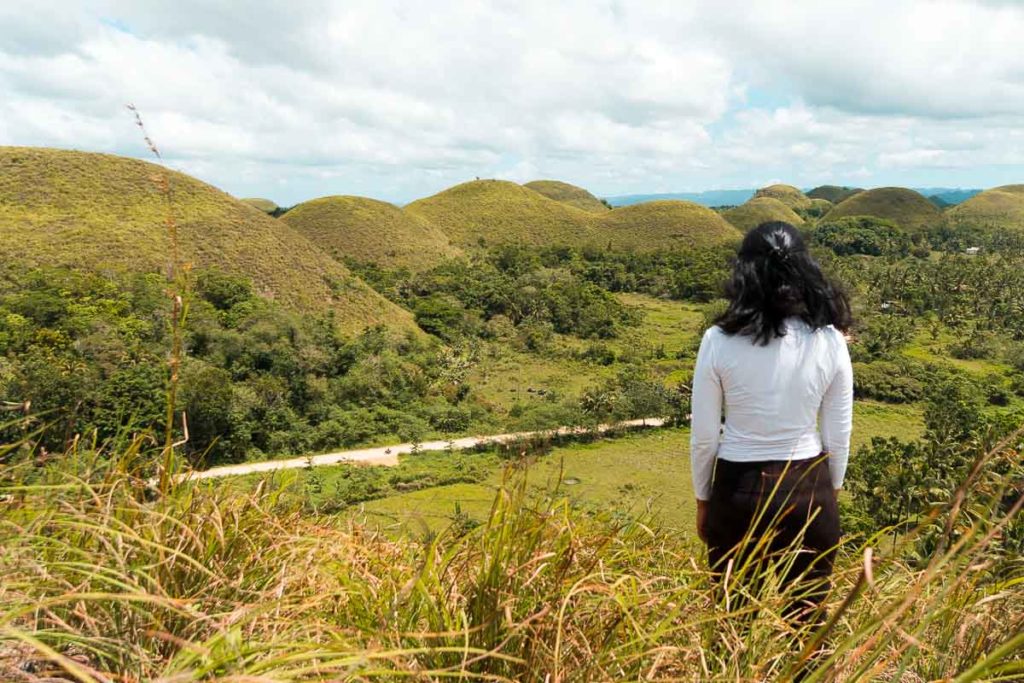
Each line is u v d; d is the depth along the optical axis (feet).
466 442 116.16
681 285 264.52
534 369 166.61
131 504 5.30
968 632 5.45
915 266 308.40
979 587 5.92
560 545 5.58
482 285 226.99
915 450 75.72
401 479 95.35
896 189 510.99
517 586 5.10
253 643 4.19
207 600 4.91
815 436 6.40
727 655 4.98
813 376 6.19
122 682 3.95
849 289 6.56
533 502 6.09
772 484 6.15
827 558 6.11
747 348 6.25
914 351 180.65
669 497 86.89
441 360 159.43
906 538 4.25
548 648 4.72
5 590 4.36
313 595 5.32
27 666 4.37
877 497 66.80
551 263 298.76
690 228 362.33
